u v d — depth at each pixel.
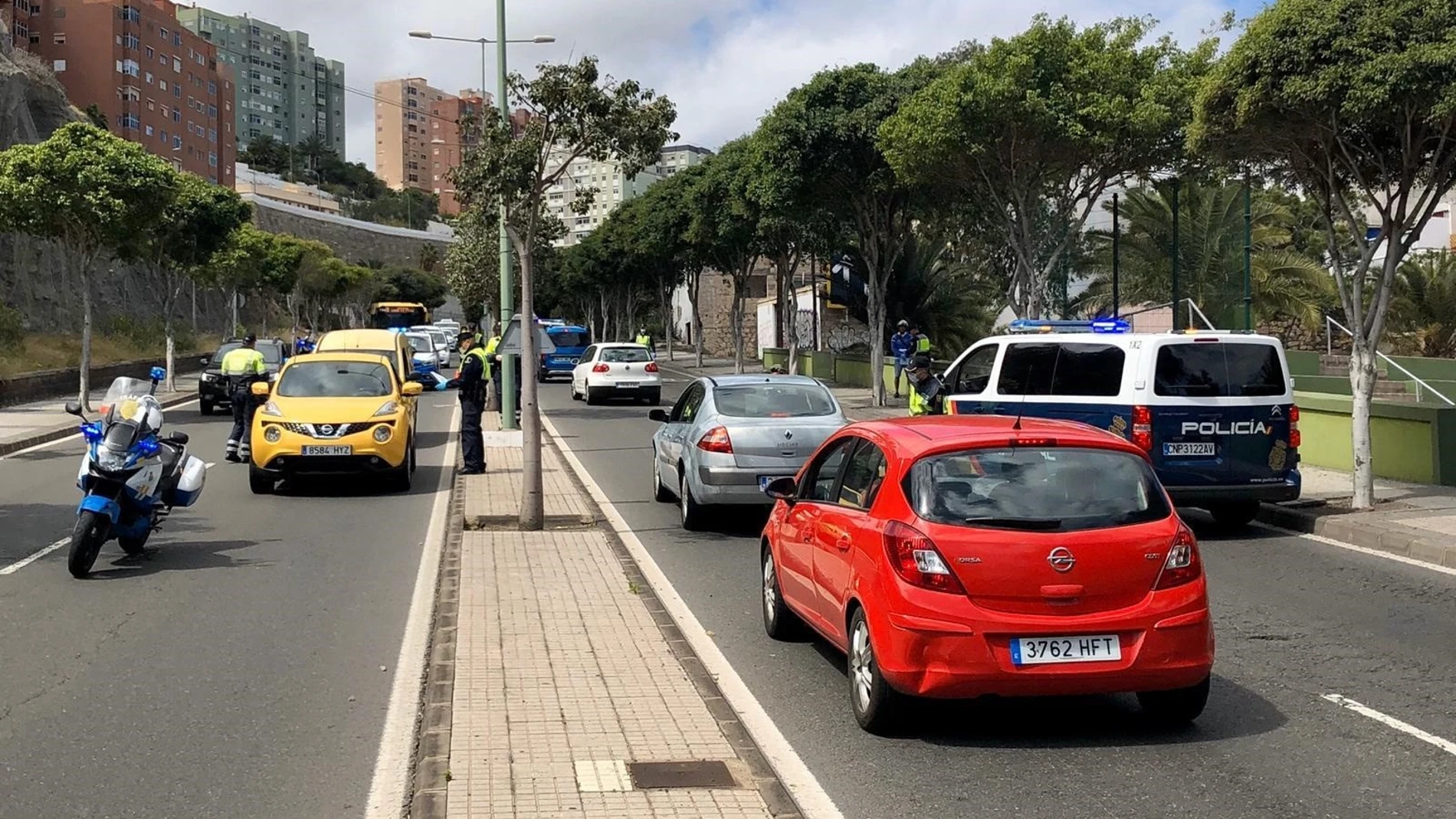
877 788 5.45
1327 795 5.33
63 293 52.66
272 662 7.65
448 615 8.56
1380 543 11.51
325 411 15.84
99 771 5.66
